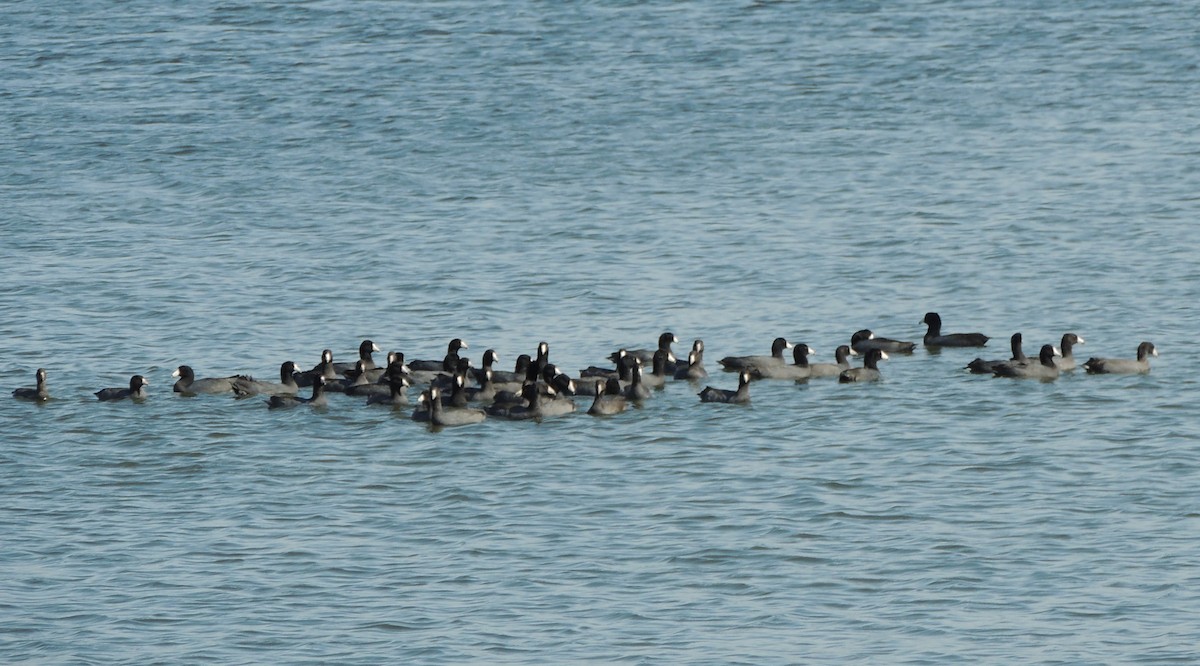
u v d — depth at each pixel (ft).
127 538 143.43
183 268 234.58
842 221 251.19
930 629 124.36
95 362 195.93
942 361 195.31
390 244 244.63
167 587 133.39
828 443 165.27
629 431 169.68
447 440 167.12
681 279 227.40
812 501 149.59
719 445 165.17
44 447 165.78
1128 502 148.36
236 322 211.82
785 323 210.59
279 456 162.91
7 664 120.47
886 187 266.98
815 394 182.50
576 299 220.23
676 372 189.78
